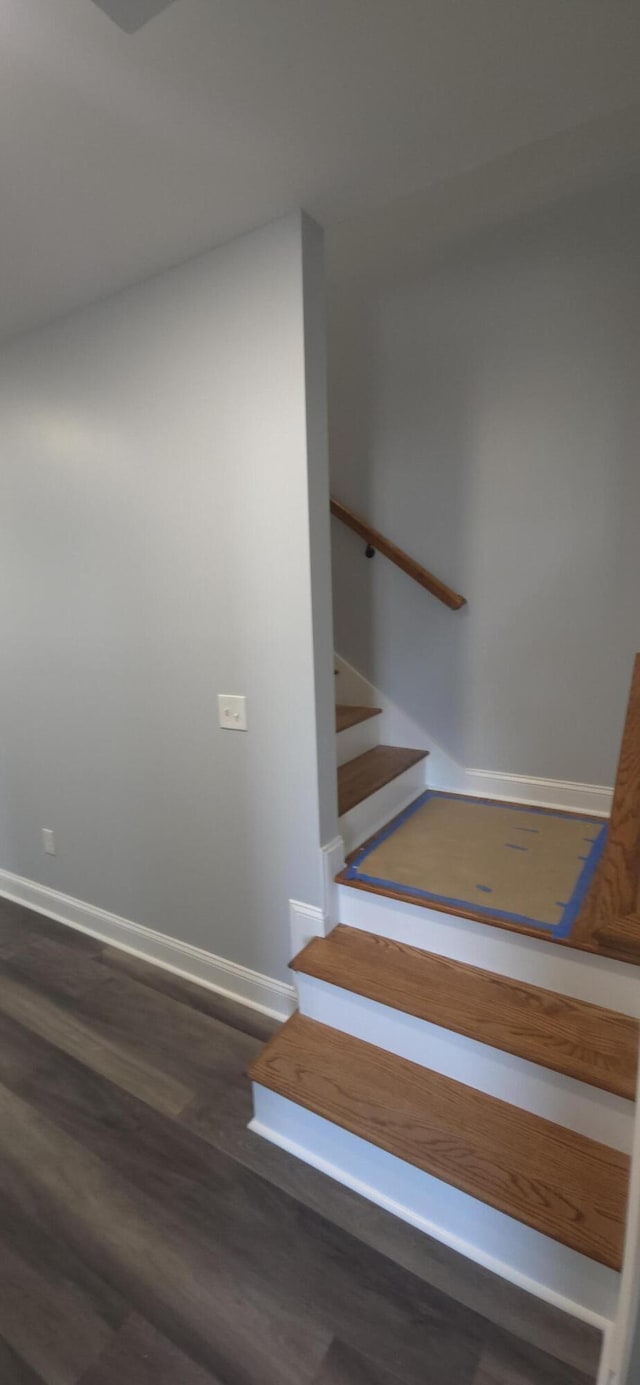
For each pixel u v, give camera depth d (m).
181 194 1.35
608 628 2.11
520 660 2.29
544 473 2.12
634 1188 1.01
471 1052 1.44
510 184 1.86
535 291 2.02
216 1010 2.06
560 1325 1.18
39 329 2.02
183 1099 1.72
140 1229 1.39
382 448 2.43
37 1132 1.64
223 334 1.60
